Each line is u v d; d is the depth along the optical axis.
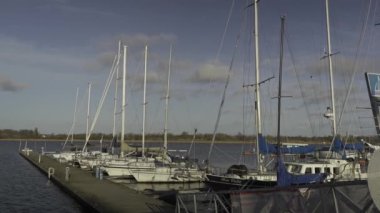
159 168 31.48
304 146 23.34
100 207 17.78
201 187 28.95
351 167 20.78
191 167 32.34
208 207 13.74
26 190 28.94
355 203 7.68
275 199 8.90
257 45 24.80
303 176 18.98
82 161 43.56
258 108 24.16
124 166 34.25
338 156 23.38
